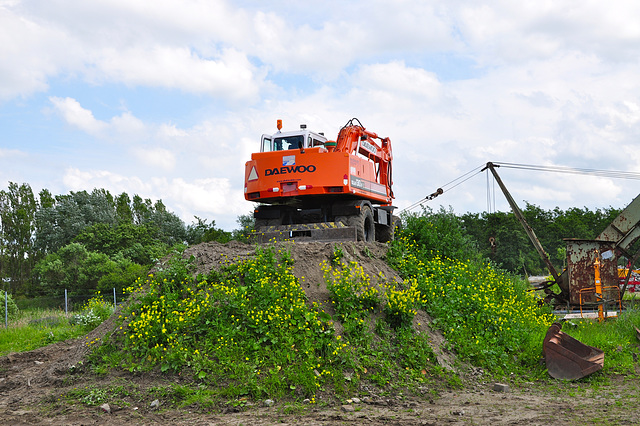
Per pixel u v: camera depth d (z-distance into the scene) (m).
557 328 11.49
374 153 18.14
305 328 9.20
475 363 10.79
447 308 12.22
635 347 12.98
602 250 18.88
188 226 52.22
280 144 15.82
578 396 8.95
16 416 7.59
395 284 11.95
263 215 15.73
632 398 8.69
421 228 17.81
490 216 63.94
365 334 9.74
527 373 10.77
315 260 11.40
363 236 15.10
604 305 18.23
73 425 7.21
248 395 8.10
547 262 21.11
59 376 9.12
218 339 8.91
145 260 46.28
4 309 19.39
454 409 7.95
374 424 7.10
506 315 13.21
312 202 15.69
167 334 9.10
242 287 9.76
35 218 58.50
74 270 40.56
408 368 9.55
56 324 17.06
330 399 8.15
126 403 7.89
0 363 11.51
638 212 19.31
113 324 10.05
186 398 7.96
